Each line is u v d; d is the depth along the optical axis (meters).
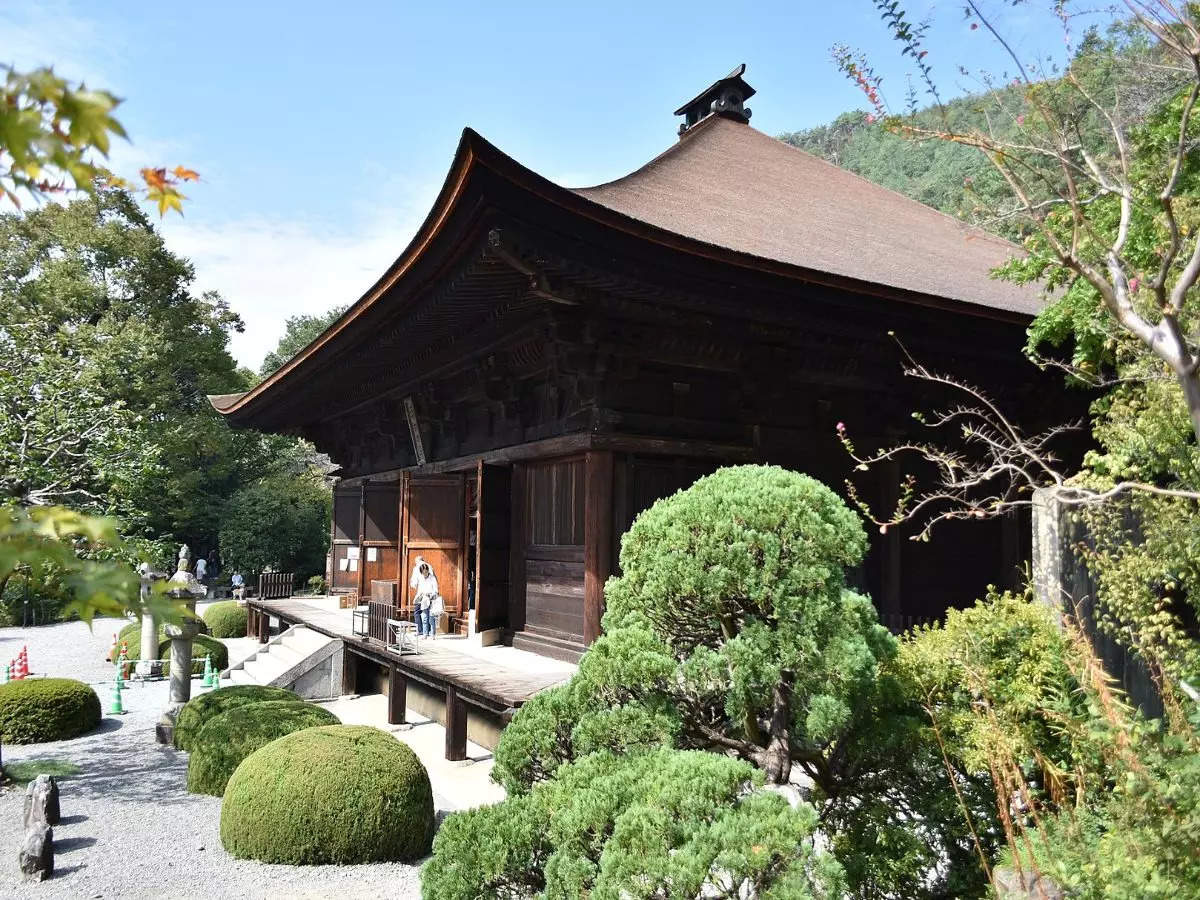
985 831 4.75
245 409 20.03
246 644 22.48
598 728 4.77
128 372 29.41
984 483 13.48
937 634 5.46
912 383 12.58
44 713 12.87
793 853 3.76
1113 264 4.47
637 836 3.78
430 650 11.87
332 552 21.72
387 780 7.97
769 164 17.58
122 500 12.02
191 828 8.73
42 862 7.39
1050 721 4.66
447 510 14.84
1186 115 4.14
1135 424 6.47
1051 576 5.28
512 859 4.25
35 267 33.75
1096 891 3.39
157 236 35.19
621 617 5.44
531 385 12.05
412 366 13.80
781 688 5.09
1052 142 5.22
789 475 5.37
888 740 4.93
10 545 1.50
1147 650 4.72
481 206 7.61
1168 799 3.38
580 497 10.91
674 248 8.41
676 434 10.89
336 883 7.26
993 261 17.09
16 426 11.20
